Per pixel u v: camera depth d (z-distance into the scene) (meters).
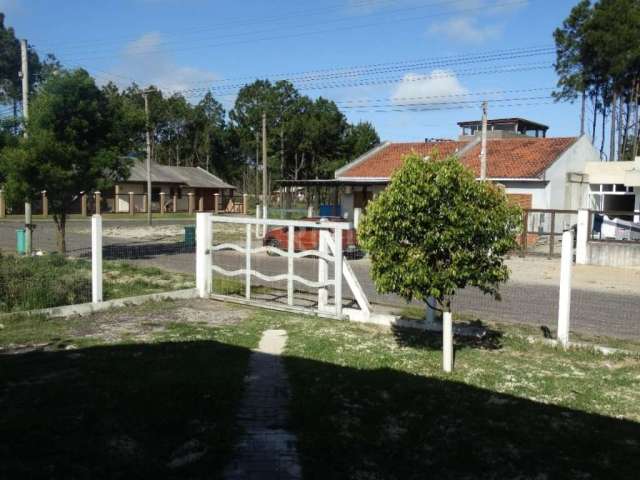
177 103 80.19
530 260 20.58
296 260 19.52
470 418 5.65
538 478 4.52
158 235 31.25
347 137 67.56
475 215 6.66
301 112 69.38
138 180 55.16
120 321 9.87
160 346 8.09
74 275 13.13
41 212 47.03
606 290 14.80
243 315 10.73
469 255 6.73
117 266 16.91
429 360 7.75
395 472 4.57
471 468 4.66
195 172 64.69
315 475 4.49
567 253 8.64
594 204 31.41
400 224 6.78
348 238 20.30
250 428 5.31
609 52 45.69
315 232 21.69
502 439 5.20
